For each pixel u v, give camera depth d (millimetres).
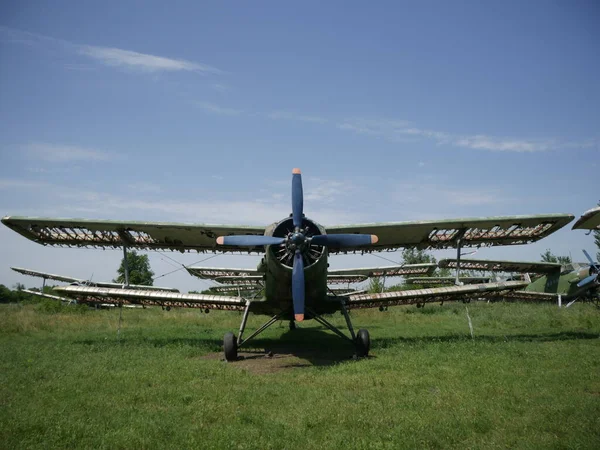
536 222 12703
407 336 14289
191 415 5547
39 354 10883
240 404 6059
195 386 7141
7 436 4832
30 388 7117
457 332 15258
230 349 10539
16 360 10023
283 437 4668
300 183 10531
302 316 9688
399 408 5652
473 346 10836
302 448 4383
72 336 15492
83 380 7672
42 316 22031
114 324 19953
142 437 4680
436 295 12133
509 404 5742
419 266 19484
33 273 29250
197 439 4625
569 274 20062
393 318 22500
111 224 12391
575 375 7336
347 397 6262
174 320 22406
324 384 7117
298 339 15211
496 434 4734
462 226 12867
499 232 13430
